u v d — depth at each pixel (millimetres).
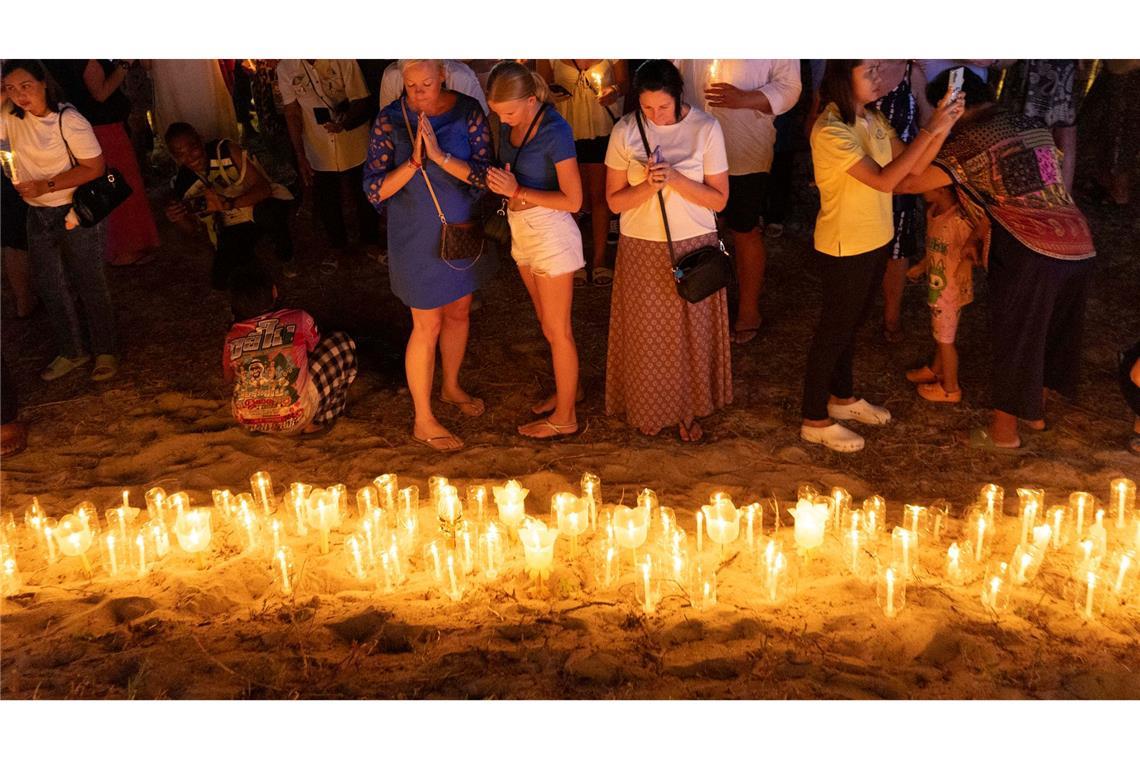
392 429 5805
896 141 5055
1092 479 5043
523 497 4668
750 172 6109
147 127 10367
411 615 4008
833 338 5176
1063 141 7168
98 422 6008
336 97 7629
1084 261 4820
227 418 6012
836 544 4484
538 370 6434
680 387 5402
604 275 7578
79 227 6148
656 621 3932
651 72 4664
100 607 4074
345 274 8070
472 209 5129
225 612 4102
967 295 5566
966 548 4363
